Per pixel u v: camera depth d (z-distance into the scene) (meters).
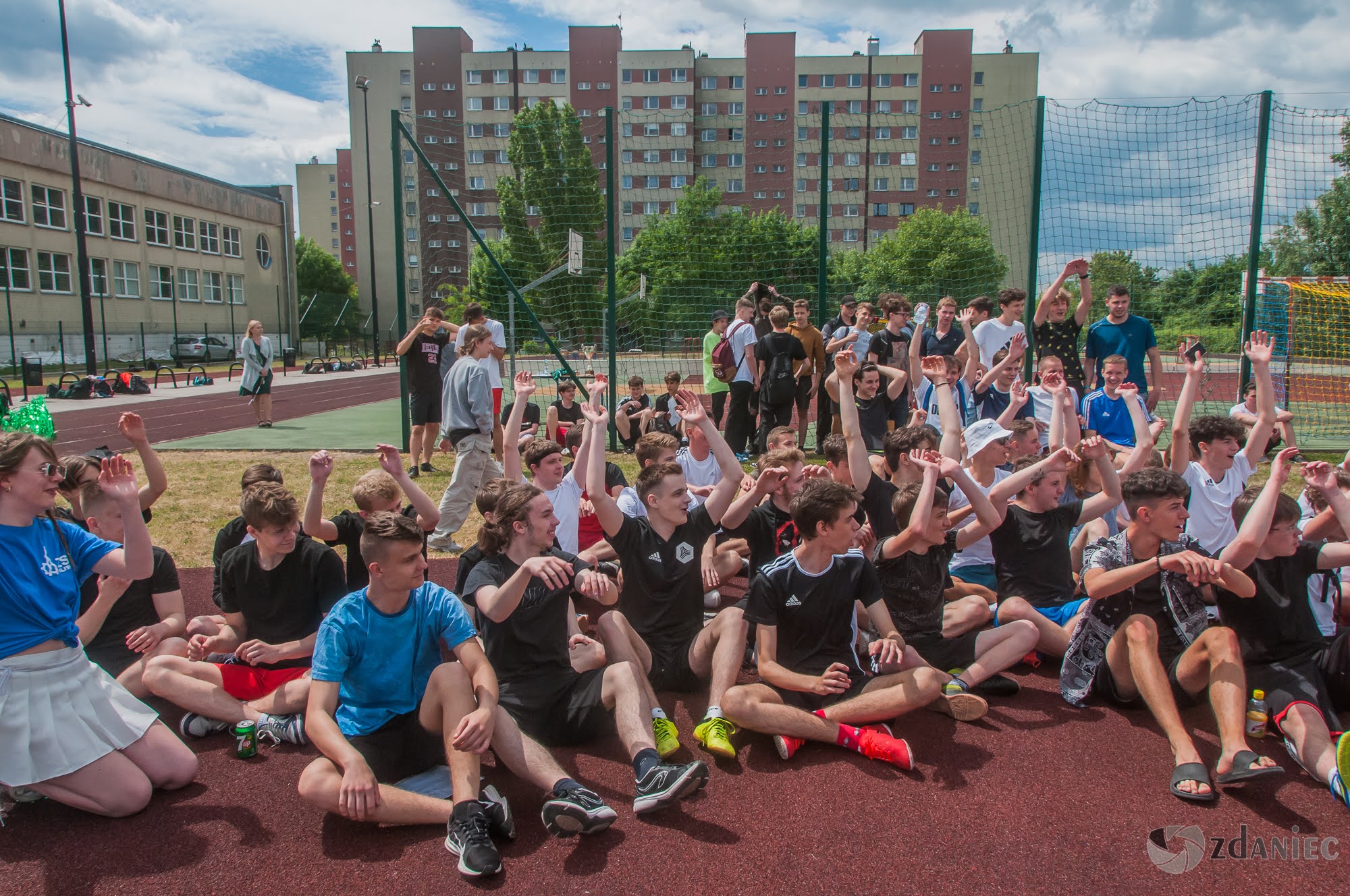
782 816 2.81
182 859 2.59
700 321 13.51
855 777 3.08
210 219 43.31
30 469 2.66
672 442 4.72
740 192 61.19
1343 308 12.41
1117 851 2.60
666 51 60.66
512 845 2.66
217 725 3.42
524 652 3.24
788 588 3.41
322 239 95.44
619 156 61.06
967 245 13.73
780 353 8.81
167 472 8.66
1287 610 3.23
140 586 3.64
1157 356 7.65
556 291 13.55
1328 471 3.28
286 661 3.42
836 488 3.32
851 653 3.53
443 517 6.11
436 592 3.06
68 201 34.16
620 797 2.95
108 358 31.97
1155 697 3.12
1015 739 3.37
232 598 3.56
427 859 2.59
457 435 6.07
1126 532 3.55
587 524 5.17
